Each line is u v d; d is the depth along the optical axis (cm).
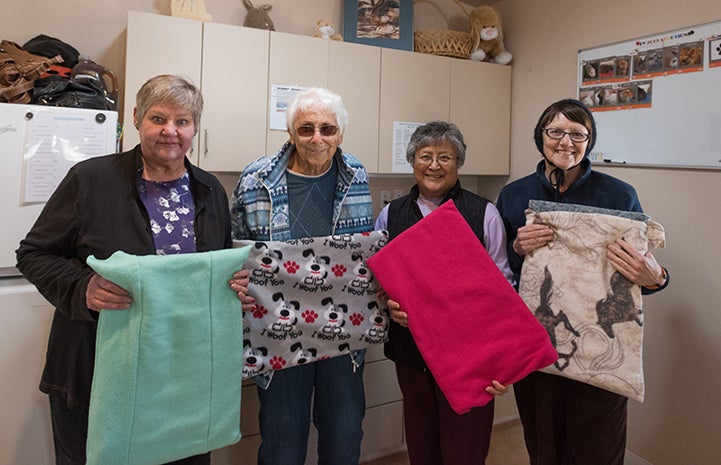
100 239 113
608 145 225
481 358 132
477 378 132
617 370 133
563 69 249
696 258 192
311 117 135
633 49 212
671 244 201
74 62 194
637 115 212
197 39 204
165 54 199
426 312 135
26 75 171
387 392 222
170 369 110
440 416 152
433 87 262
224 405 118
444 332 134
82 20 210
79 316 109
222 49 210
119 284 103
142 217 117
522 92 279
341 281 142
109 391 104
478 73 274
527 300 146
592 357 136
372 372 217
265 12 231
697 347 192
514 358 131
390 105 251
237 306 119
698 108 189
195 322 112
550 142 150
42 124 163
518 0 278
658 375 206
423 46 265
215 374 116
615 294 134
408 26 259
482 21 276
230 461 188
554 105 153
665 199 203
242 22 239
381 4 255
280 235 139
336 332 142
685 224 196
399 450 230
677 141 197
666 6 200
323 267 139
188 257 111
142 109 114
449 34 265
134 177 119
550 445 156
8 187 160
